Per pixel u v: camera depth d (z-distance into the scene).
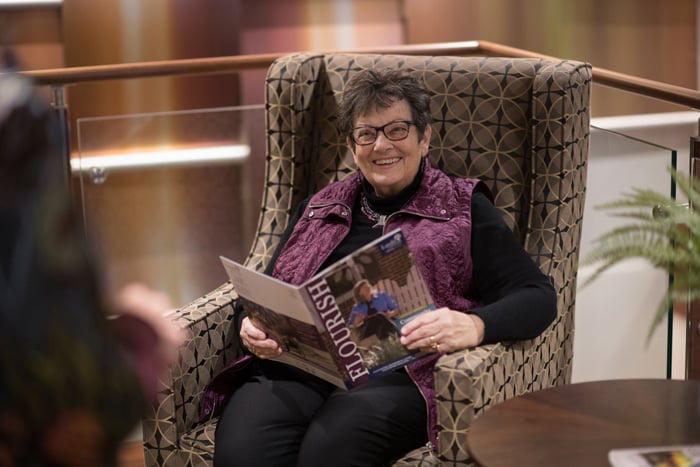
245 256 3.48
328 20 5.20
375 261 1.93
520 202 2.45
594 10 5.32
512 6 5.27
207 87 5.11
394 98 2.22
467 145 2.48
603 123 5.45
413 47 3.56
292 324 2.00
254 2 5.11
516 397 1.85
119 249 3.33
